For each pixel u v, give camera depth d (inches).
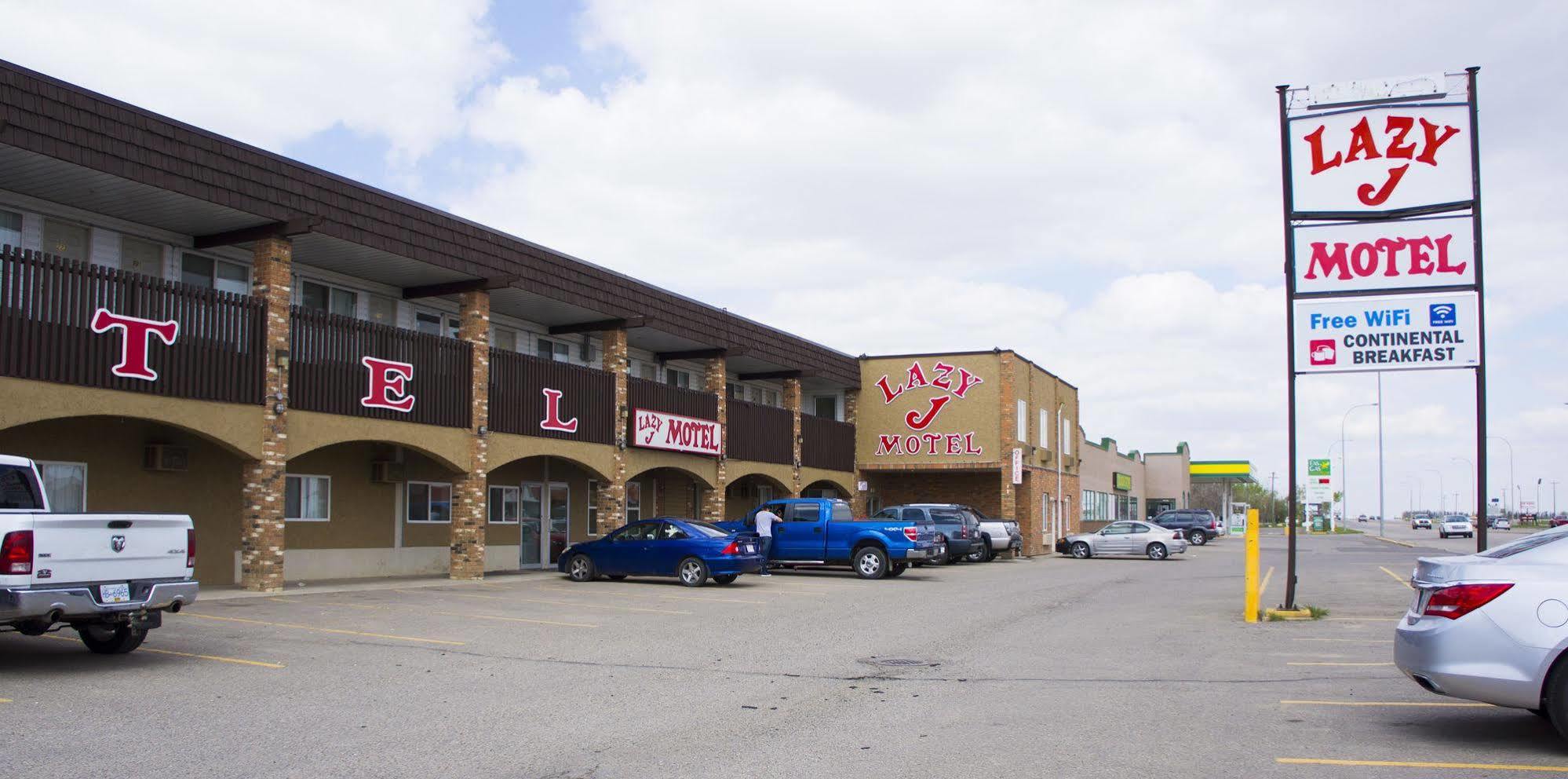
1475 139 684.7
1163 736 347.9
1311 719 373.4
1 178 666.8
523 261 967.0
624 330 1125.7
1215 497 4352.9
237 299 735.1
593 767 306.2
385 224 828.6
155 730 340.8
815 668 487.2
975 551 1381.6
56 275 629.3
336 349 810.2
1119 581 1053.8
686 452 1200.2
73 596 432.5
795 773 301.7
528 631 603.5
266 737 334.6
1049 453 1838.1
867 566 1056.2
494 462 951.6
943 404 1624.0
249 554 747.4
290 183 756.6
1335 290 705.0
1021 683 449.4
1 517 419.5
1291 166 714.8
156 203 716.7
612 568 947.3
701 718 375.6
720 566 911.7
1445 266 685.3
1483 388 671.1
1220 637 604.4
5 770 290.5
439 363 900.0
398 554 976.3
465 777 294.4
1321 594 886.4
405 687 424.2
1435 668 327.9
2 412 597.9
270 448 749.3
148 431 770.2
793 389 1493.6
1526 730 354.6
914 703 405.1
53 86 617.0
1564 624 314.0
